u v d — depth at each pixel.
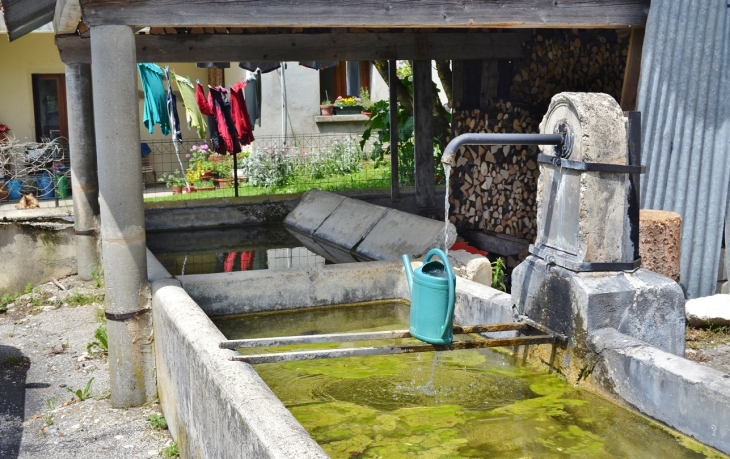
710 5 5.94
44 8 7.31
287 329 5.75
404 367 4.71
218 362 3.70
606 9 5.96
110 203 5.04
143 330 5.19
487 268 6.37
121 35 4.90
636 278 4.21
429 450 3.52
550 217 4.50
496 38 8.86
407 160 13.38
